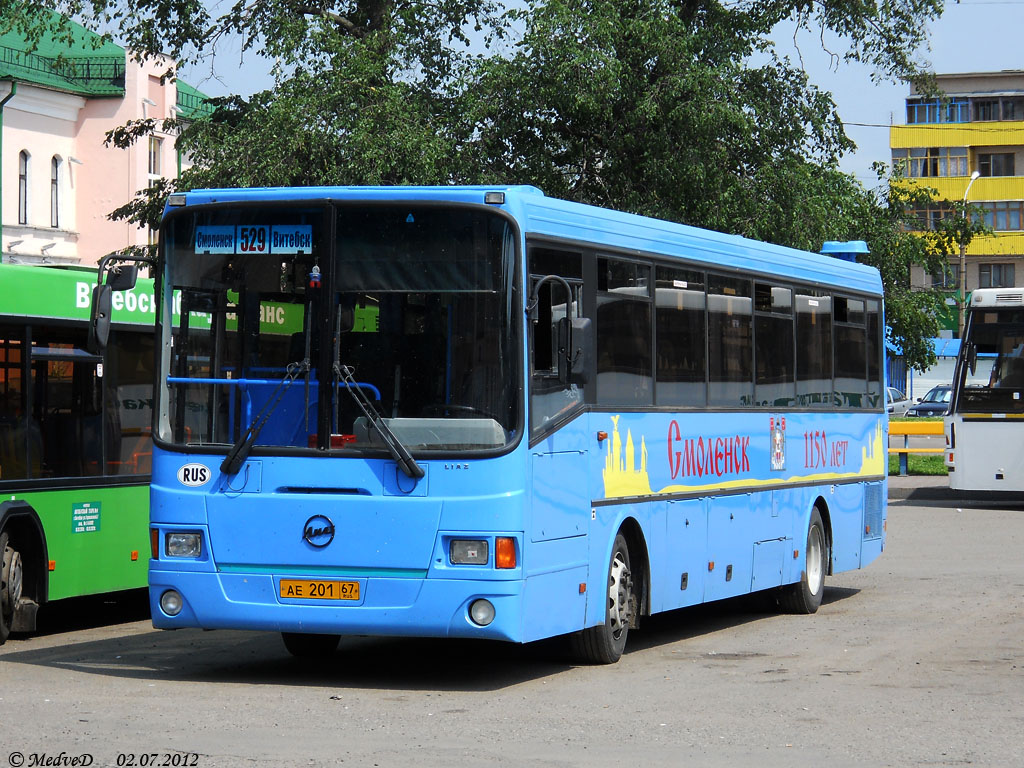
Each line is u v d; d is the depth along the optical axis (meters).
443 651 13.08
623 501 12.23
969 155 94.44
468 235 10.70
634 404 12.50
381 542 10.53
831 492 16.98
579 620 11.53
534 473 10.76
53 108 56.41
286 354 10.84
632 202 30.31
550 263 11.20
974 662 12.31
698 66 29.58
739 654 12.91
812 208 30.94
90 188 58.03
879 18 34.66
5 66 54.00
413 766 8.11
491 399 10.55
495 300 10.62
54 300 13.88
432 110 31.12
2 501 13.10
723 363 14.30
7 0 33.19
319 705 10.08
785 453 15.70
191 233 11.16
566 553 11.27
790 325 15.98
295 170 28.31
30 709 9.77
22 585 13.51
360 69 28.91
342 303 10.78
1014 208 93.56
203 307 11.08
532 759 8.36
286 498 10.71
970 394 29.59
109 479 14.48
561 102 29.25
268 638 13.97
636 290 12.66
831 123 32.53
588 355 11.13
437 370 10.62
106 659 12.44
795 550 15.87
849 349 17.77
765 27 33.78
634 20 29.48
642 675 11.64
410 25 32.19
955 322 86.19
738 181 30.55
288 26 29.44
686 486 13.42
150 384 15.18
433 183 28.88
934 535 24.70
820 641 13.75
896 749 8.75
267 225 10.97
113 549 14.52
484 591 10.40
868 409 18.33
